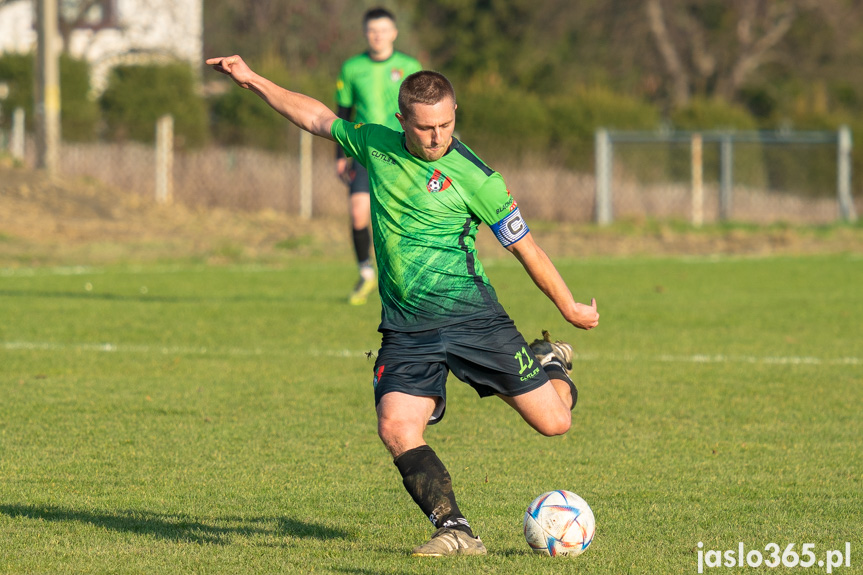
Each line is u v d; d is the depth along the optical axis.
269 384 28.69
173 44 131.25
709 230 85.25
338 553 14.77
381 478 19.47
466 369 15.16
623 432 23.47
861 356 33.56
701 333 38.22
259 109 97.12
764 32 160.50
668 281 54.41
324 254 66.44
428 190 14.86
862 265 62.84
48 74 82.75
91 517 16.70
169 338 36.22
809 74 161.62
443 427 24.00
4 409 25.06
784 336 37.59
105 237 68.56
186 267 59.56
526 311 42.94
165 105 99.81
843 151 92.31
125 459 20.66
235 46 153.25
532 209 94.12
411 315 15.14
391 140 15.27
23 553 14.76
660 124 106.12
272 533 15.95
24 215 71.75
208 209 87.25
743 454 21.47
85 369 30.55
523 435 23.17
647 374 30.52
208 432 23.06
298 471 19.91
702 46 160.38
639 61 160.38
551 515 14.58
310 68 148.75
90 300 45.41
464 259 15.10
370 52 39.59
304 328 38.62
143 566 14.18
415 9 159.38
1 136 100.81
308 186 87.31
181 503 17.64
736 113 114.50
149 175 91.25
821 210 97.44
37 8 82.19
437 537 14.07
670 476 19.69
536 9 157.75
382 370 14.98
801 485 19.05
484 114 97.88
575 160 98.81
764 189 103.69
